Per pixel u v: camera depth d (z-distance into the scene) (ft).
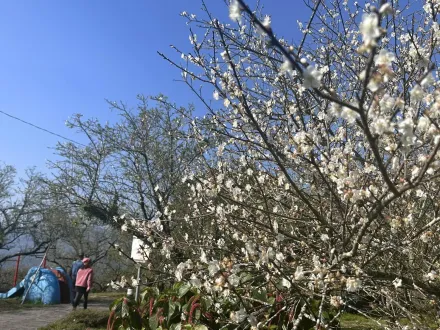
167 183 42.50
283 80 12.90
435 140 6.83
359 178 9.96
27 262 84.89
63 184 48.19
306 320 11.64
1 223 76.48
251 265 10.78
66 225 68.90
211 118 16.33
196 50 14.16
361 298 13.79
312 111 12.98
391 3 13.25
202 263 12.71
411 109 7.64
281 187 13.74
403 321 13.93
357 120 6.16
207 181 12.80
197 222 18.10
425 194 10.34
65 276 47.44
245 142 13.47
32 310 37.09
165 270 15.79
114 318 13.10
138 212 46.42
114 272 63.36
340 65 16.24
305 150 9.34
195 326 11.28
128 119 46.62
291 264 11.55
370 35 5.04
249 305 11.43
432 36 10.82
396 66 13.82
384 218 9.67
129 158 45.68
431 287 10.78
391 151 7.36
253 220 11.62
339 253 10.05
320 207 11.69
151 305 13.08
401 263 11.81
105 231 70.49
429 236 10.41
